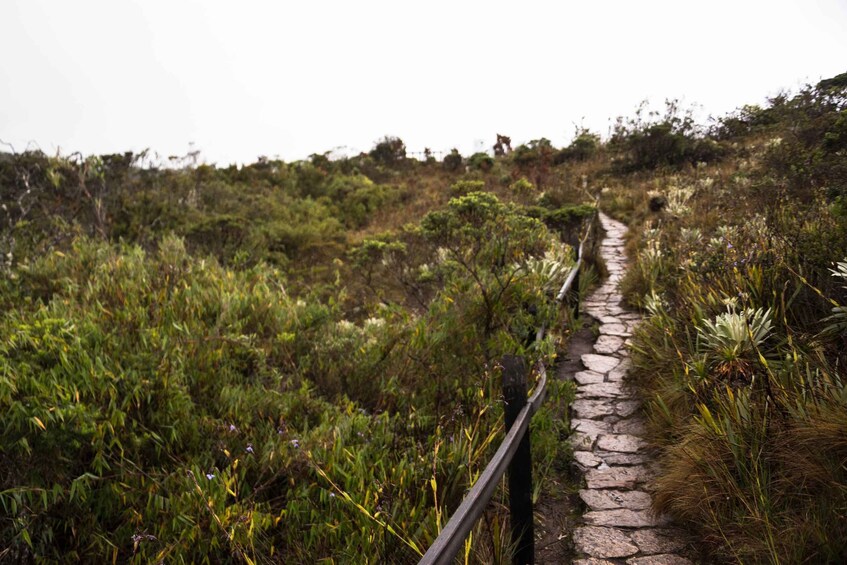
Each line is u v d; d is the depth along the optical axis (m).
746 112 21.02
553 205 16.77
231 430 3.60
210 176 17.77
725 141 20.55
